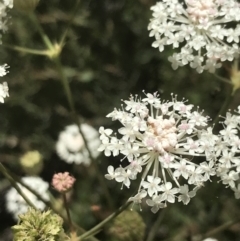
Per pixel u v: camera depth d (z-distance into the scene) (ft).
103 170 0.98
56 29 1.05
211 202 0.93
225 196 0.94
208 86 1.00
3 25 0.78
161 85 1.03
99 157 0.97
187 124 0.65
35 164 0.79
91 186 0.97
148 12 1.06
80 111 1.07
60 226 0.65
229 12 0.72
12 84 1.06
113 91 1.07
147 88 1.06
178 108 0.66
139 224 0.73
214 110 1.00
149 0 1.05
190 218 0.94
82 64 1.07
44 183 0.83
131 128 0.64
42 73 1.05
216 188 0.89
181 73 1.01
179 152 0.65
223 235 0.96
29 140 1.05
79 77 1.06
